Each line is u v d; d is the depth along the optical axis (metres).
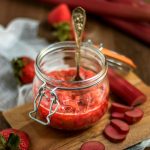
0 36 0.61
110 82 0.49
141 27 0.62
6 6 0.68
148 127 0.45
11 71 0.57
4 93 0.54
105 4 0.64
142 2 0.66
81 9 0.42
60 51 0.46
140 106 0.48
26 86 0.53
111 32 0.63
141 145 0.44
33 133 0.45
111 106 0.47
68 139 0.44
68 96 0.42
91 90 0.42
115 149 0.43
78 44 0.43
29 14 0.66
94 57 0.46
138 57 0.58
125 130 0.44
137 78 0.51
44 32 0.61
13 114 0.47
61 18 0.61
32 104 0.48
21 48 0.60
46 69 0.47
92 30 0.63
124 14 0.63
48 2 0.67
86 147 0.43
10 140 0.41
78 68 0.44
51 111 0.41
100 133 0.45
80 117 0.42
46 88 0.41
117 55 0.49
